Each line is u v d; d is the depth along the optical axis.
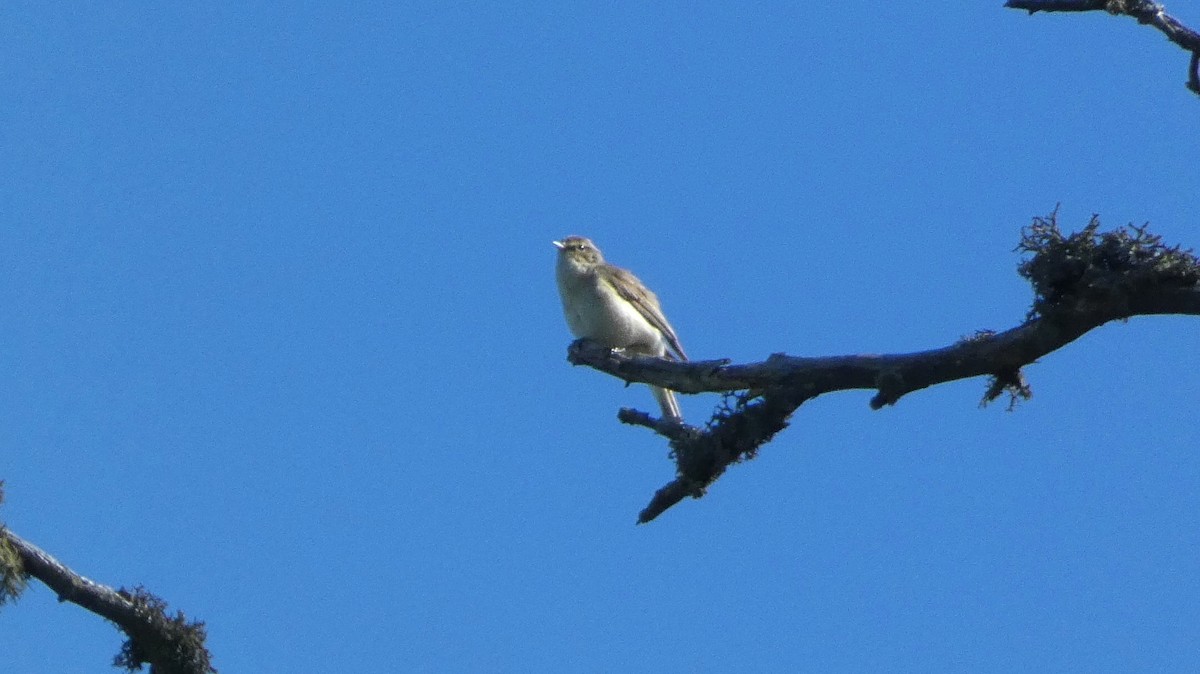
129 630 14.46
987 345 11.76
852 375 12.26
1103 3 13.36
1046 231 11.50
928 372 11.97
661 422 13.21
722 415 12.66
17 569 14.09
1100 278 11.14
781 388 12.47
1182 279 11.09
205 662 14.52
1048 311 11.41
